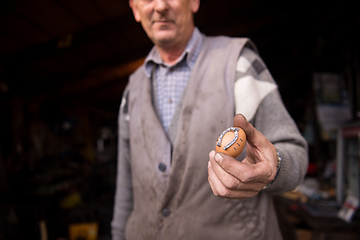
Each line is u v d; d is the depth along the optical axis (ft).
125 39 13.75
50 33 11.68
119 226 3.89
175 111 2.91
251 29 15.52
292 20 14.12
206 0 11.91
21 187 14.48
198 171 2.66
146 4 2.90
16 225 10.62
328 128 10.99
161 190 2.85
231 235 2.62
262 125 2.66
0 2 8.93
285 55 18.86
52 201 15.76
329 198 8.21
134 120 3.27
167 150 2.83
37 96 19.15
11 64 13.28
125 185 4.02
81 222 14.46
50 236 13.51
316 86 11.34
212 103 2.70
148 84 3.26
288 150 2.37
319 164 11.93
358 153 6.97
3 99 15.49
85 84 20.38
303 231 8.99
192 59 3.08
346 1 9.41
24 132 17.35
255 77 2.77
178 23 2.92
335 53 12.14
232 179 1.75
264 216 2.77
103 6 10.39
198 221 2.66
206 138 2.65
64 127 22.18
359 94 10.27
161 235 2.80
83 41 12.08
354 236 6.31
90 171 23.43
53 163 19.98
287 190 2.39
